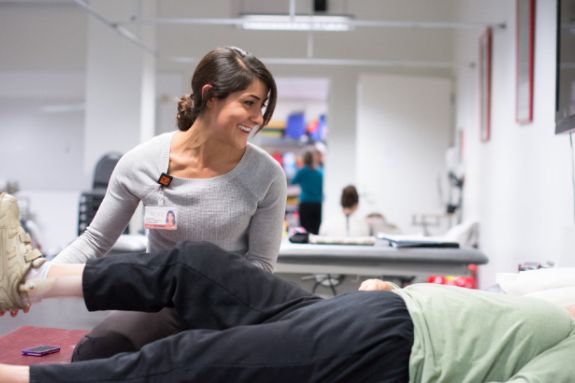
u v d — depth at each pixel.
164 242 2.32
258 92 2.13
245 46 9.17
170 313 2.18
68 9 9.20
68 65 9.18
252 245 2.38
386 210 8.60
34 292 1.78
